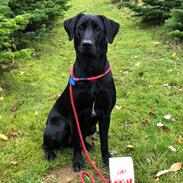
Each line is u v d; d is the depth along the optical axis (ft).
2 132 4.03
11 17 6.20
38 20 6.49
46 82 5.32
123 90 4.95
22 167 3.43
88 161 3.50
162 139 3.76
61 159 3.53
